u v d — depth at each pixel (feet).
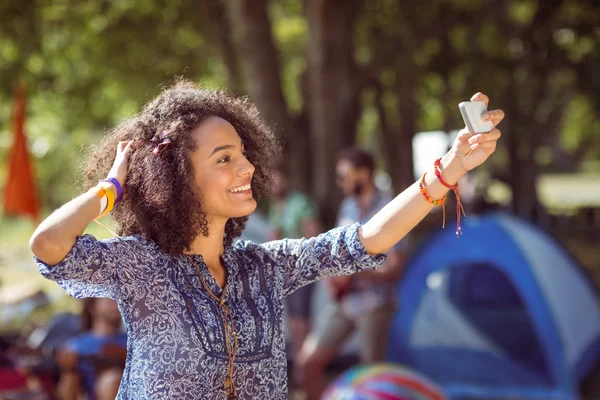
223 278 6.31
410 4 45.19
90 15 43.52
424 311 21.84
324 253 6.60
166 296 5.86
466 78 53.72
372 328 14.78
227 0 35.19
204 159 6.17
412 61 48.26
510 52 51.65
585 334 19.66
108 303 13.23
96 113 53.21
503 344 23.50
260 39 33.68
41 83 46.85
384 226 6.50
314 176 34.86
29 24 41.37
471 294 29.86
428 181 6.44
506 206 61.77
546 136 59.00
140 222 6.14
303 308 17.89
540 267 20.24
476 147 6.15
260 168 6.97
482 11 46.21
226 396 5.91
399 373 13.34
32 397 13.73
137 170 6.21
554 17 47.06
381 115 62.08
